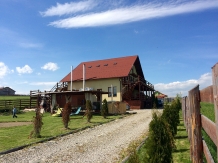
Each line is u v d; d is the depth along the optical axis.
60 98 27.77
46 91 29.22
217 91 1.90
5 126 15.62
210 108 9.62
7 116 24.59
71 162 7.43
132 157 4.33
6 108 30.06
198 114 3.23
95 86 34.56
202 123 3.04
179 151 7.51
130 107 31.58
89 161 7.52
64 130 13.29
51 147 9.42
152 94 37.56
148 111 25.72
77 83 36.03
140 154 7.27
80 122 16.81
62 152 8.65
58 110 23.27
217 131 1.94
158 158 4.57
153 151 4.65
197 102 3.24
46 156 8.12
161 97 46.22
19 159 7.74
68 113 13.98
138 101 31.33
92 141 10.52
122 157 7.75
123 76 32.47
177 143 8.72
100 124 15.94
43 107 29.11
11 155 8.20
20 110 30.78
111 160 7.52
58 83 34.91
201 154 3.19
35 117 11.46
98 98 25.72
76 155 8.24
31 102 35.38
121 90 32.78
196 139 3.28
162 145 4.64
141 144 8.83
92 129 13.93
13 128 14.48
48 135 11.80
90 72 36.53
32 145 9.71
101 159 7.69
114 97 33.06
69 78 36.88
